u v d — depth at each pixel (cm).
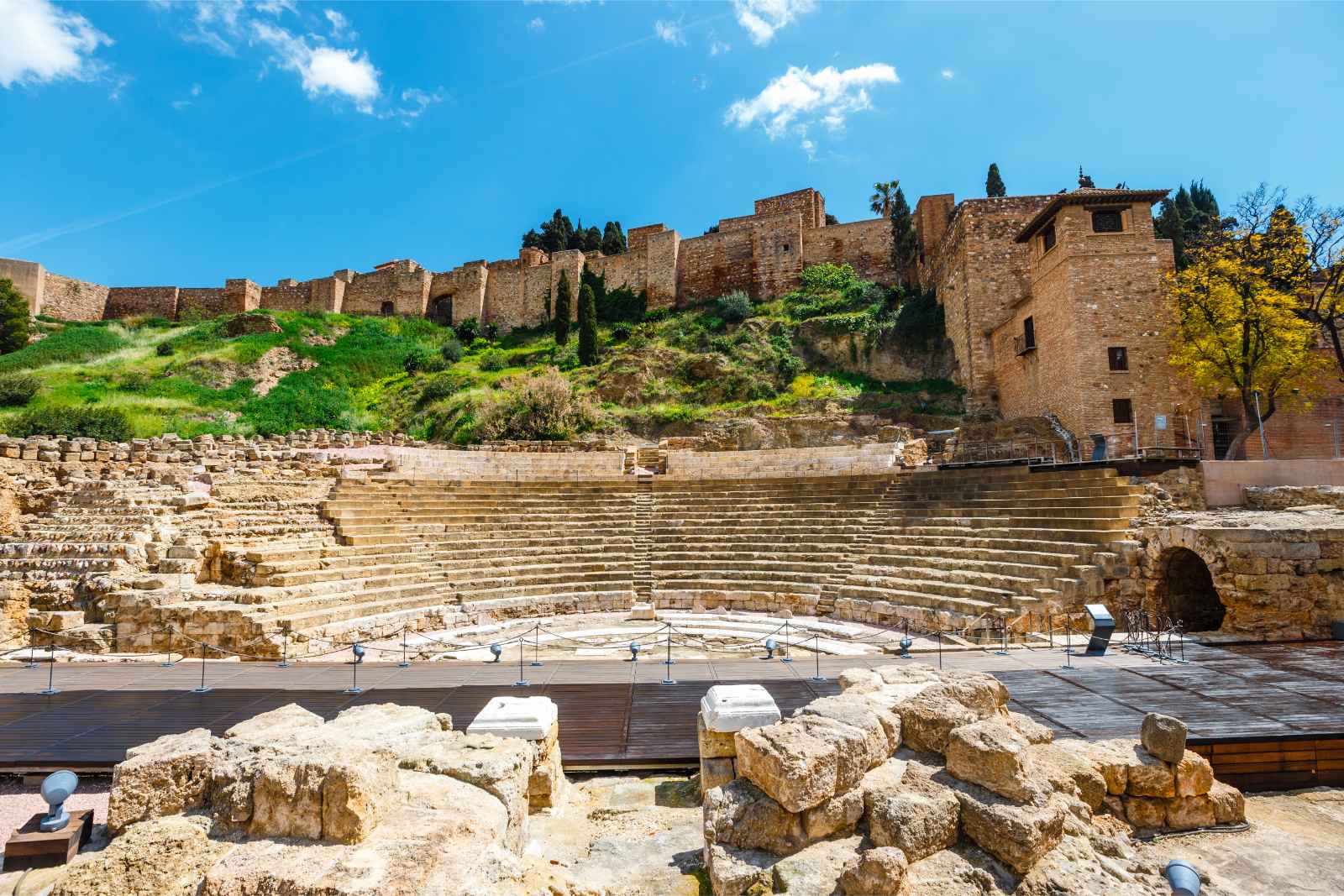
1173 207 4034
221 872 417
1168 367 2948
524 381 4294
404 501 2302
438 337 6144
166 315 6519
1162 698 966
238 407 4225
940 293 4441
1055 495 1988
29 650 1426
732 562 2200
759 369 4331
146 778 514
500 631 1775
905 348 4350
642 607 1900
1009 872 508
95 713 976
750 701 702
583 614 1994
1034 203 3925
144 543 1695
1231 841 670
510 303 6519
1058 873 498
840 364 4450
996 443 3156
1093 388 2961
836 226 5625
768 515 2444
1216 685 1029
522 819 588
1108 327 2988
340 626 1580
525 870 477
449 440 3925
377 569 1903
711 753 689
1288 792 791
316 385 4816
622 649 1566
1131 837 662
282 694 1075
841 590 1958
